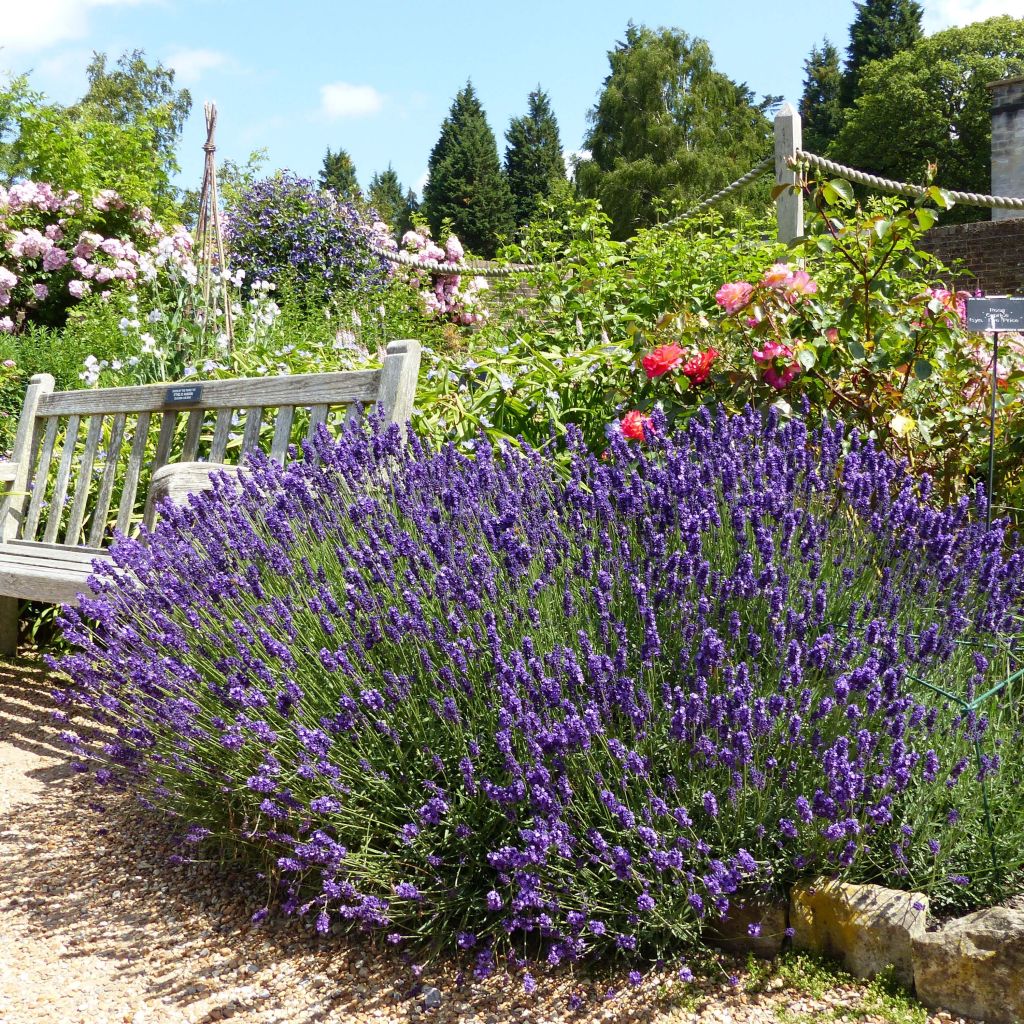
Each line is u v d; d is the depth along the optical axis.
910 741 2.06
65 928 2.34
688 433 2.92
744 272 5.36
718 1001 1.91
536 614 2.20
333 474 2.95
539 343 5.23
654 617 2.12
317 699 2.30
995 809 2.04
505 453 2.96
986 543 2.51
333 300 10.45
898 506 2.51
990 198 7.16
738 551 2.42
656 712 2.10
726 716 1.95
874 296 4.00
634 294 5.39
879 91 40.97
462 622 2.22
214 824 2.51
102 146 11.55
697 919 1.96
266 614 2.40
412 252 11.13
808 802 1.95
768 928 2.01
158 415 5.00
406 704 2.16
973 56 38.84
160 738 2.50
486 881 2.09
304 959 2.16
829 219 4.08
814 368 3.82
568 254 6.02
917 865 1.98
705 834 1.99
